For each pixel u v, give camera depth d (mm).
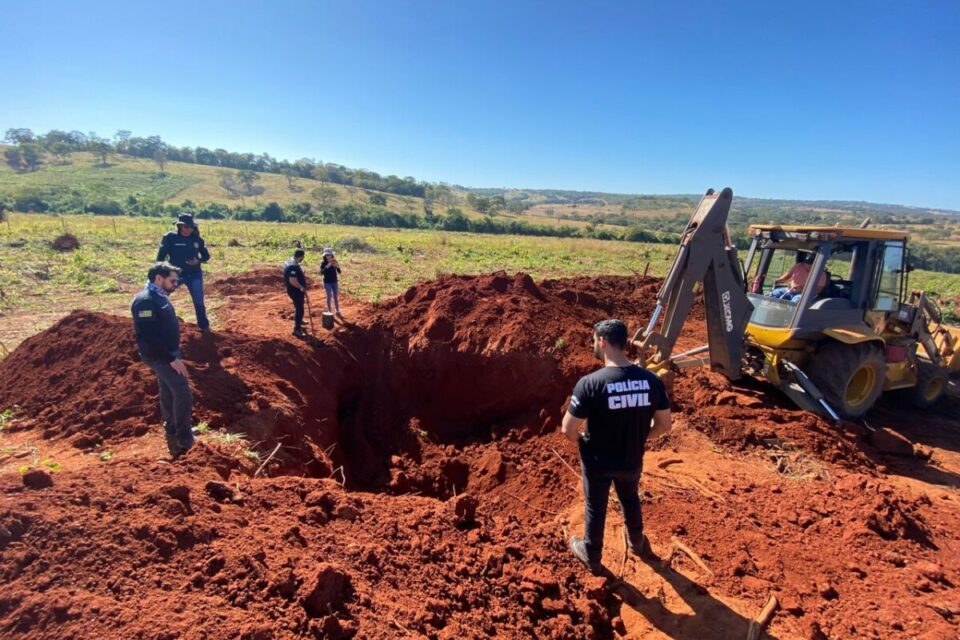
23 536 2924
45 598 2598
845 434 6754
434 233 53281
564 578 3988
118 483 3666
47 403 6348
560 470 6777
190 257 8250
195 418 6051
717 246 6352
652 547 4551
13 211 49344
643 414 3639
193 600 2736
